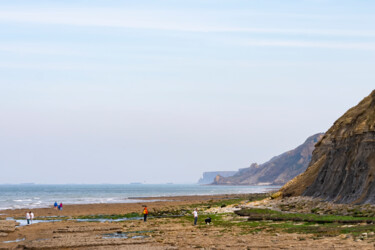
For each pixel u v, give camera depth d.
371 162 67.19
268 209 74.94
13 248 43.00
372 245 34.09
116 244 43.47
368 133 71.06
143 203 135.25
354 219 50.59
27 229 60.31
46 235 53.47
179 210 96.44
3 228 56.78
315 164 94.06
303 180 91.62
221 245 40.09
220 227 56.38
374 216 53.44
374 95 78.62
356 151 72.75
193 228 57.09
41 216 85.88
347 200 67.06
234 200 131.88
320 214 61.38
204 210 90.94
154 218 76.75
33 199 178.88
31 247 42.16
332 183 77.19
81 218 80.00
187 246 41.03
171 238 47.34
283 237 42.72
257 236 45.22
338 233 42.38
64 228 58.78
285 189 93.06
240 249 37.06
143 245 42.44
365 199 63.22
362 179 67.25
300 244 37.44
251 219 61.25
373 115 74.00
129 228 59.03
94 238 47.75
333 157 80.94
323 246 35.41
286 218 57.16
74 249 41.44
